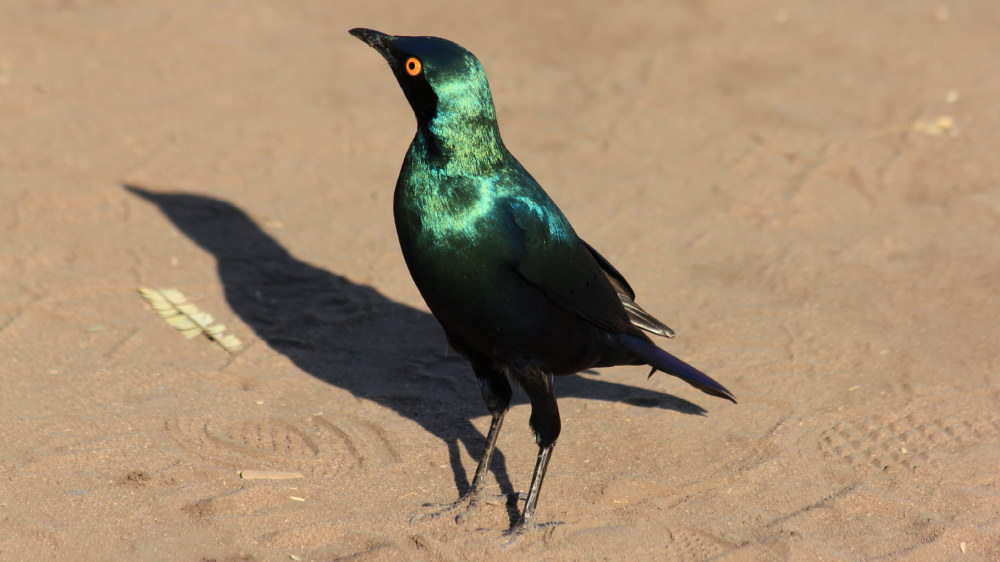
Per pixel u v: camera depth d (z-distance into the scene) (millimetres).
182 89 18234
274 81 18859
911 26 22359
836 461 8742
